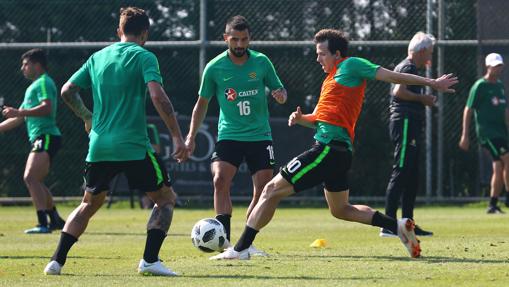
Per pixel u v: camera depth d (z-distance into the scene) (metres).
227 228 30.95
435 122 65.44
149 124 61.97
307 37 67.69
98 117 24.25
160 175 24.14
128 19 24.86
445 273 24.03
